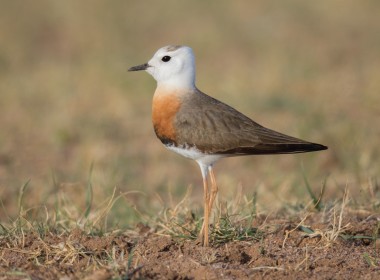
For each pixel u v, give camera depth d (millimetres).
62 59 30297
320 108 21578
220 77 25984
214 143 11594
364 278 10195
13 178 17891
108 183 16906
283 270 10406
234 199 14250
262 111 21984
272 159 18766
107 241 11406
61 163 19203
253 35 32281
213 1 36594
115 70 27125
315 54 28953
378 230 12086
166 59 12203
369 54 28844
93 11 35219
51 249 11164
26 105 24219
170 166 19000
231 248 11164
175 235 11938
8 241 11781
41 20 34938
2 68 29109
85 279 9836
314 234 11664
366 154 17891
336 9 35000
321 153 18500
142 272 10180
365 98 22234
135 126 21938
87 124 21734
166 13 35438
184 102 12023
